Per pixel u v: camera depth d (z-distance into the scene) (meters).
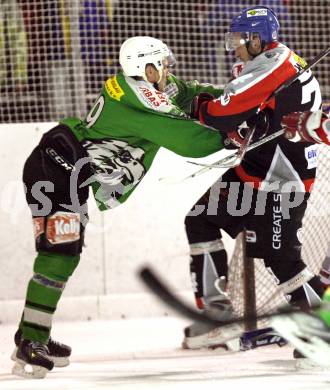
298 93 12.38
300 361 12.41
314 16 20.97
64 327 17.86
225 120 12.20
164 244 18.66
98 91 20.16
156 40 12.95
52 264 12.50
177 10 20.44
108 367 13.45
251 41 12.65
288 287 12.67
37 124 18.22
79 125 12.88
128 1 20.16
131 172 12.97
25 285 18.47
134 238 18.62
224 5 20.64
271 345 14.87
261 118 12.30
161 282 10.29
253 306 15.36
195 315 10.34
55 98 20.05
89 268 18.59
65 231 12.59
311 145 12.64
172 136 12.52
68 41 19.92
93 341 16.20
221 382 11.48
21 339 12.57
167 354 14.62
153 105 12.44
